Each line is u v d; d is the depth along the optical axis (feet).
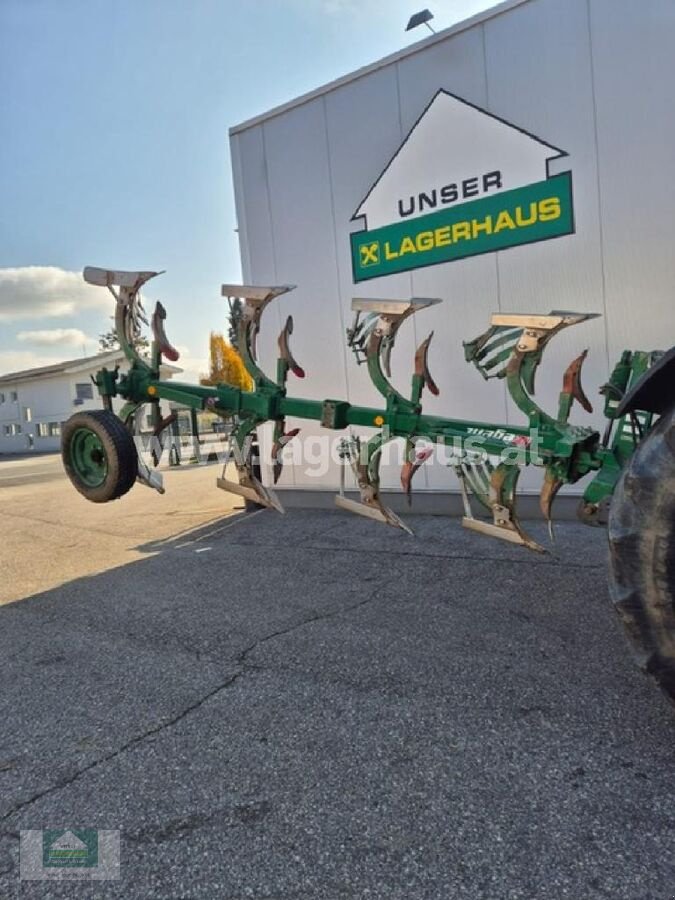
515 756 7.20
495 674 9.22
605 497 8.86
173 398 11.64
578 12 15.65
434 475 19.56
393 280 19.48
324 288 20.90
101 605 13.46
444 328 18.72
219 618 12.21
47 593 14.60
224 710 8.68
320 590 13.56
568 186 16.34
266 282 22.03
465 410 18.70
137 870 5.89
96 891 5.67
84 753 7.83
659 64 14.93
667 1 14.67
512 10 16.46
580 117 15.97
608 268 16.12
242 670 9.89
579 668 9.25
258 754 7.58
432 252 18.63
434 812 6.38
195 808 6.68
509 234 17.35
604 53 15.48
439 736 7.72
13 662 10.73
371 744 7.64
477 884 5.47
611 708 8.10
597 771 6.85
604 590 12.41
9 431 104.58
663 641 6.37
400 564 15.02
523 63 16.52
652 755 7.08
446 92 17.75
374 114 19.10
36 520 24.59
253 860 5.91
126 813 6.67
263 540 18.33
